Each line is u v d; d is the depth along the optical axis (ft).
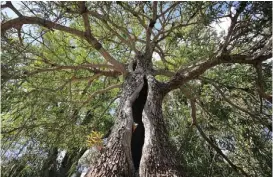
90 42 13.88
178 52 19.01
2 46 11.98
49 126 16.61
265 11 9.89
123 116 10.04
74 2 11.60
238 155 17.37
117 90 21.91
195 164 16.94
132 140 10.19
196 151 17.65
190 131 17.87
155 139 9.26
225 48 12.13
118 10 15.88
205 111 17.39
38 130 17.16
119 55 20.24
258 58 12.15
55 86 16.49
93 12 12.84
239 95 16.34
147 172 8.19
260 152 15.93
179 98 20.56
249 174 17.21
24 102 14.76
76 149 20.12
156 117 10.46
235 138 17.65
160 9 16.03
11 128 16.06
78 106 18.01
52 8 11.62
